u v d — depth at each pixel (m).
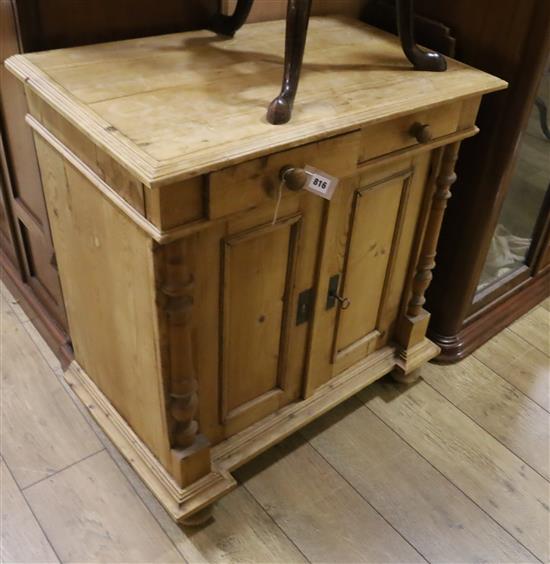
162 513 1.23
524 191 1.53
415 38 1.32
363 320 1.38
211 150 0.80
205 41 1.16
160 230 0.82
